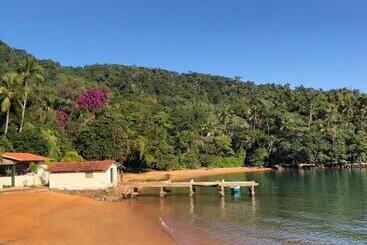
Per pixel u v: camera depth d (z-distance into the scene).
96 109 110.06
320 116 162.88
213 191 70.31
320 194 64.56
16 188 55.38
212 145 139.12
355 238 34.47
